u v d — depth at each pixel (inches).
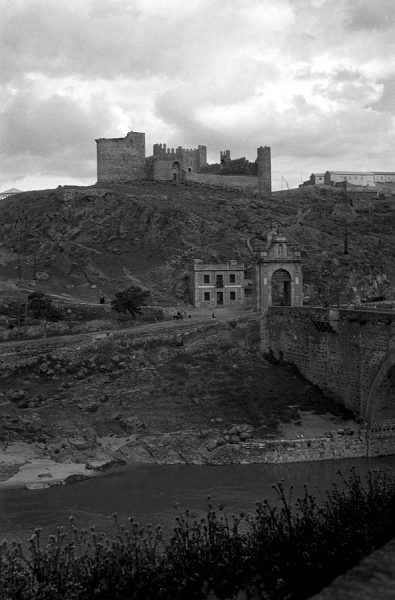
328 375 3329.2
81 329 4271.7
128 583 1195.3
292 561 1155.3
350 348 3120.1
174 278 5393.7
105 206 6461.6
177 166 7755.9
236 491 2349.9
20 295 4771.2
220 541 1363.2
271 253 3983.8
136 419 3041.3
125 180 7696.9
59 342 3681.1
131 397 3262.8
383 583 888.3
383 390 2893.7
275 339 3838.6
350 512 1336.1
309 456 2807.6
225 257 5521.7
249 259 5487.2
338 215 7234.3
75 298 5132.9
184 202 6638.8
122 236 6200.8
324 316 3297.2
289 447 2802.7
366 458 2859.3
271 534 1322.6
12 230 6530.5
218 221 6289.4
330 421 3075.8
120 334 3757.4
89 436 2910.9
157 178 7687.0
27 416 3021.7
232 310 4704.7
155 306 4886.8
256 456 2778.1
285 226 6397.6
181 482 2492.6
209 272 5019.7
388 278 5792.3
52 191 7116.1
